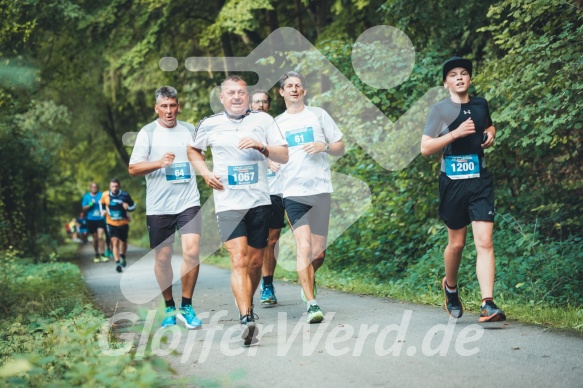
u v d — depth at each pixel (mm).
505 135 10516
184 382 6172
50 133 34219
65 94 36344
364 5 19078
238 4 22344
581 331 7520
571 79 10070
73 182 34188
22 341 8070
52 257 23641
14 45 15727
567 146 11789
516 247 10758
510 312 8820
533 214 11945
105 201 21172
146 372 5750
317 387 5867
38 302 12133
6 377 5926
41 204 31656
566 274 10023
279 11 25953
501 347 6926
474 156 8273
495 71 10531
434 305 10109
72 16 22750
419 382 5816
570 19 10445
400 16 15617
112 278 18859
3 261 19562
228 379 5703
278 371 6523
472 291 10578
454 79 8273
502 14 13414
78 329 8008
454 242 8477
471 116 8297
